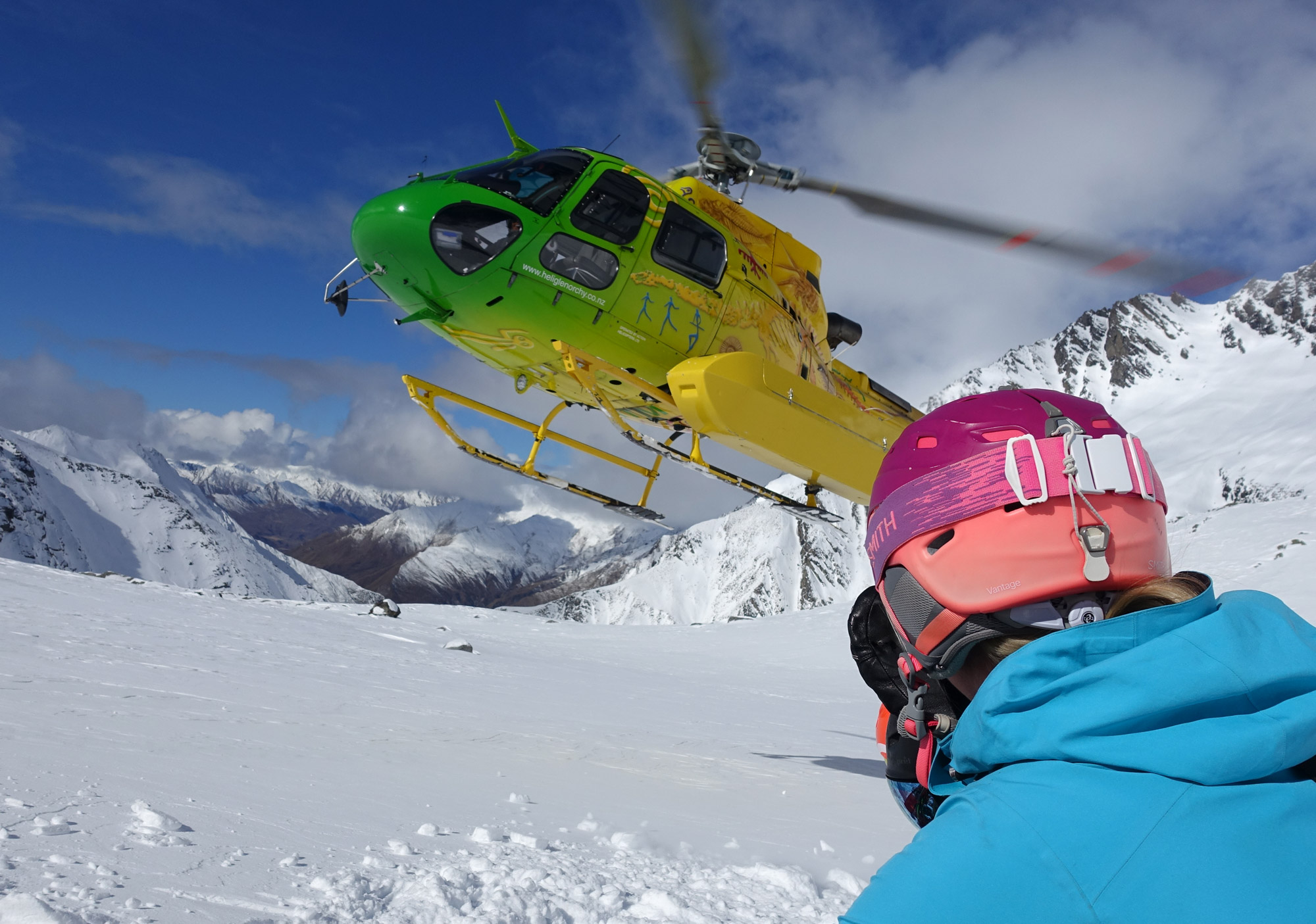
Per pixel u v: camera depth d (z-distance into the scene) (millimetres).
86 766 2637
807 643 30078
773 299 8016
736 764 5172
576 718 7035
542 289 6938
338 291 7820
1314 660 671
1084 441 804
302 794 2701
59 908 1266
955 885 611
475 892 1681
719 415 6980
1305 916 571
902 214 6148
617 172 7199
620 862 2170
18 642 7191
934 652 880
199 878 1565
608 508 7977
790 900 1954
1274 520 32969
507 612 34281
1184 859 591
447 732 5148
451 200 6828
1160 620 713
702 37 6137
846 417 7883
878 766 6047
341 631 15617
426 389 7480
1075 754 661
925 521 868
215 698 5379
